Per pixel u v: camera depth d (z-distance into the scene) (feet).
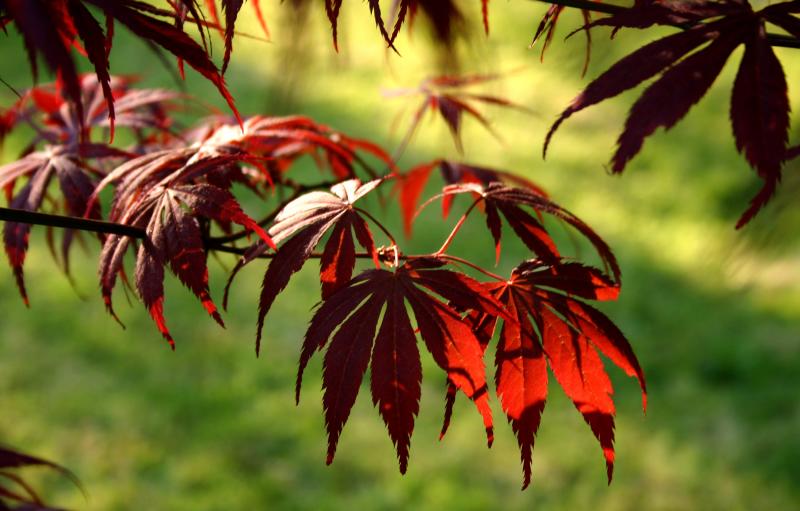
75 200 4.15
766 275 16.85
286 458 13.85
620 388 15.57
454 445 14.01
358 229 3.28
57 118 5.05
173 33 2.94
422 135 22.94
